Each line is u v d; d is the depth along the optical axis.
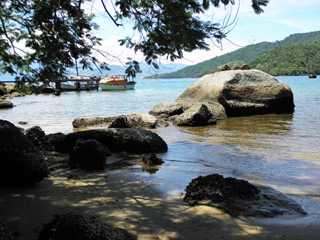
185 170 5.92
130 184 4.98
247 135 9.75
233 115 14.68
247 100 14.89
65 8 4.68
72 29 5.17
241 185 4.23
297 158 6.80
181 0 4.21
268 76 15.61
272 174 5.62
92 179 5.29
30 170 4.63
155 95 32.91
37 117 15.25
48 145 7.65
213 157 7.00
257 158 6.85
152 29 4.79
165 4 4.38
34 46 5.44
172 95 32.50
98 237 2.56
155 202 4.10
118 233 2.80
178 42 4.64
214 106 14.07
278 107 15.02
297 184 5.02
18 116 15.78
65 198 4.24
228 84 14.98
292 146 8.03
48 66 5.82
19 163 4.58
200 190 4.12
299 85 44.19
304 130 10.38
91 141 6.20
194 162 6.58
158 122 12.42
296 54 149.88
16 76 6.00
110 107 20.12
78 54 5.27
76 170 5.92
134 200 4.18
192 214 3.66
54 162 6.54
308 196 4.41
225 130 10.83
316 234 3.16
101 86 46.12
